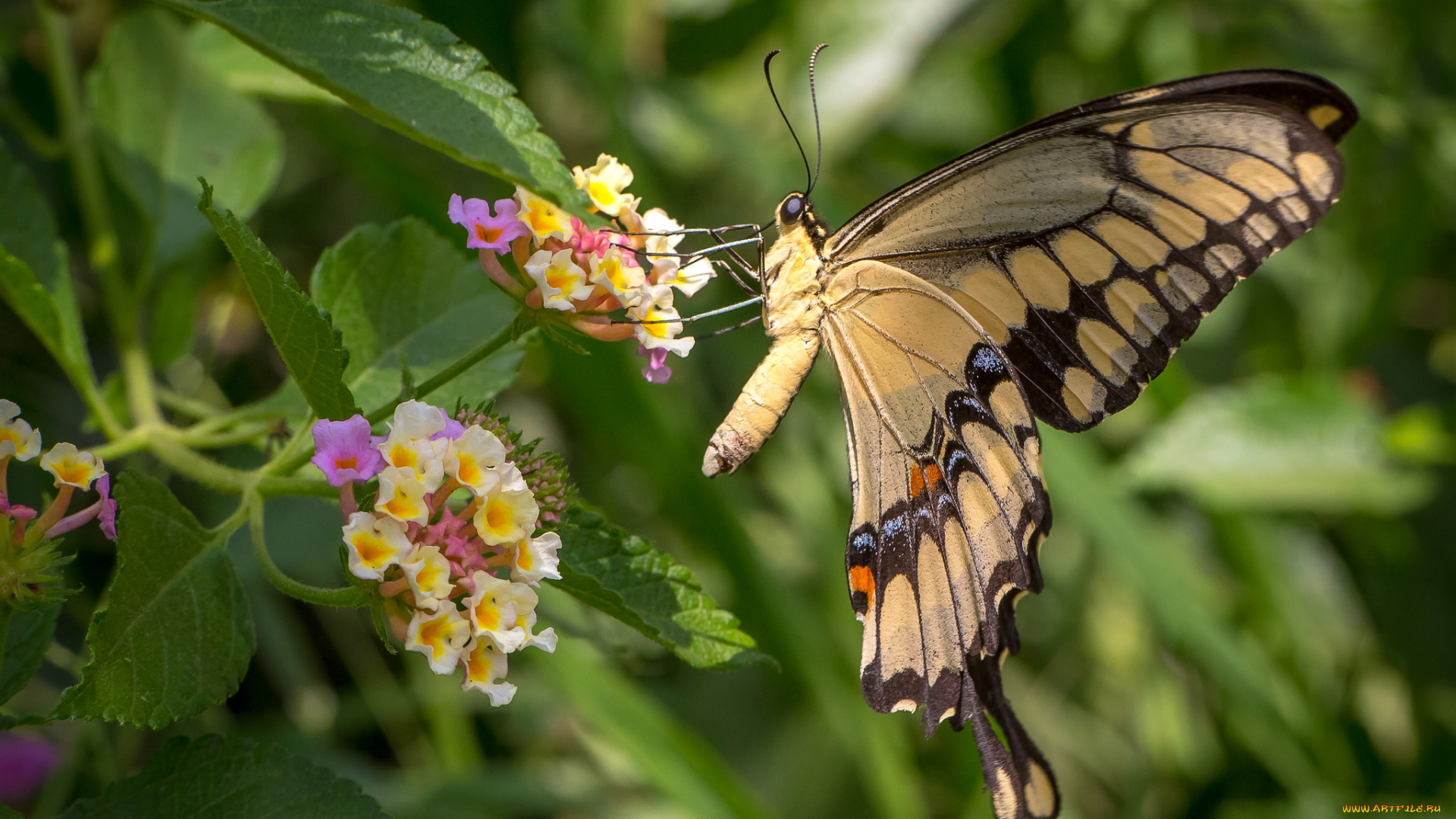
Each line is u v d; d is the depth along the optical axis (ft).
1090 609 3.33
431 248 2.98
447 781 3.16
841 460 3.30
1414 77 3.50
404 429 2.84
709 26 3.33
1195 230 3.00
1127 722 3.32
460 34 3.21
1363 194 3.49
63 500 2.85
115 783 2.85
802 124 3.34
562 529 2.90
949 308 3.03
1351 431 3.21
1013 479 3.04
